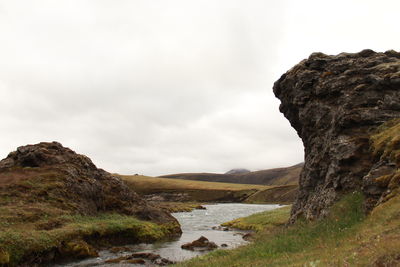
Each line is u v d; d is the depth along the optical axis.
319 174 36.66
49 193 46.28
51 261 32.47
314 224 27.20
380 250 11.97
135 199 62.88
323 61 40.34
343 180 29.42
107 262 33.38
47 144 60.31
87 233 40.00
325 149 35.72
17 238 30.59
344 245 17.02
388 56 38.47
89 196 52.81
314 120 39.34
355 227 20.36
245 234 51.19
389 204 19.02
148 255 35.75
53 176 50.56
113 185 61.69
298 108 42.38
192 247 41.25
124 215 55.84
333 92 36.94
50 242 33.03
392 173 22.41
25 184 46.00
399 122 29.36
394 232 14.63
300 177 42.50
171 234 55.47
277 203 174.12
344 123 32.53
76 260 34.38
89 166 61.62
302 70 41.94
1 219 35.03
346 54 39.31
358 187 27.41
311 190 37.97
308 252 18.69
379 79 33.44
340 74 37.62
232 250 26.86
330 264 12.95
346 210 25.28
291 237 24.59
